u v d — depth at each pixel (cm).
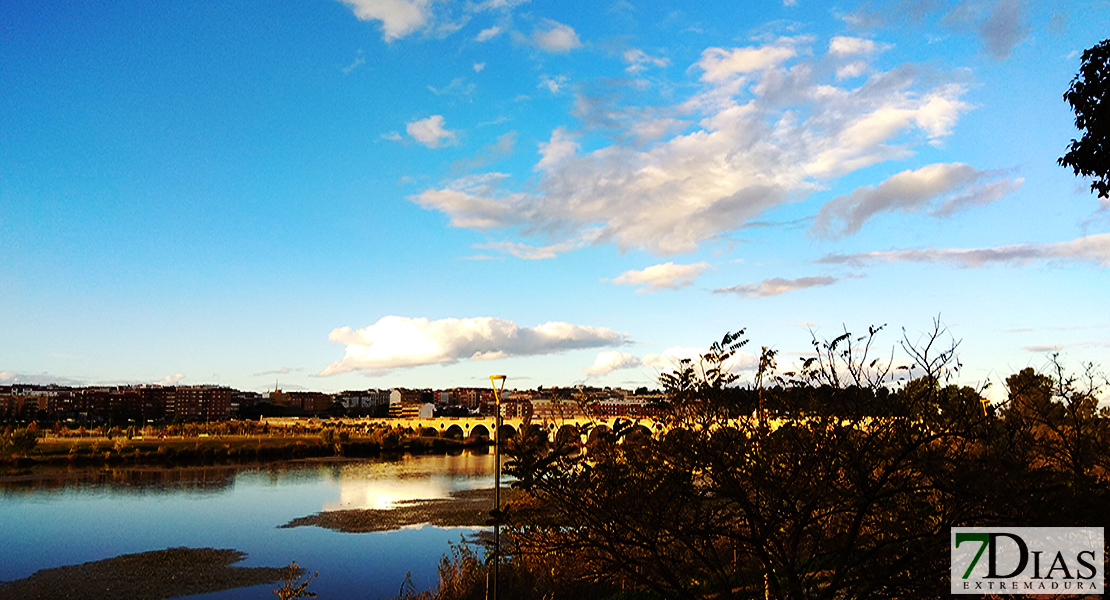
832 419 576
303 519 5788
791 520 592
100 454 10806
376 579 3912
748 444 576
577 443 593
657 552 579
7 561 4219
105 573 3950
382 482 8575
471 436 17088
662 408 635
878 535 557
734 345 617
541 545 654
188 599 3509
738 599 599
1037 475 501
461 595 2298
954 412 557
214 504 6600
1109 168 1123
